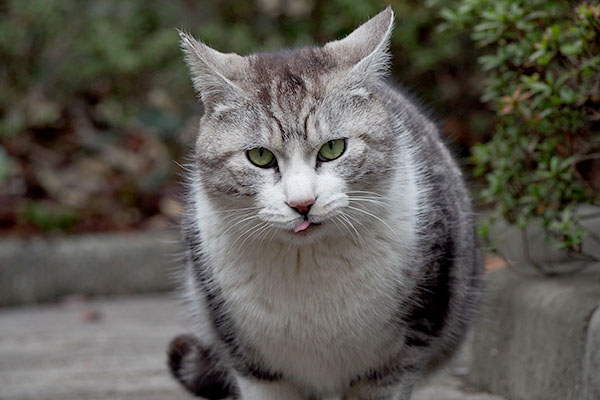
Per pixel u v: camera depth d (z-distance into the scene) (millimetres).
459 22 5730
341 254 4566
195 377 5688
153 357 7219
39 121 11062
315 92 4516
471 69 9711
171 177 10766
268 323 4691
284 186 4422
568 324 5012
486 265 6168
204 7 10547
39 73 11016
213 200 4688
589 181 5918
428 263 4750
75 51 10867
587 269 5887
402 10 9227
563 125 5305
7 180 10406
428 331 4820
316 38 9789
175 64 10453
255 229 4566
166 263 9648
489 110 9758
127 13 10703
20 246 9422
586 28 4828
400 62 9547
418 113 5574
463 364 6508
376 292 4625
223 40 9922
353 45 4770
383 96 5078
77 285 9523
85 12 10734
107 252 9586
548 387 5156
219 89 4621
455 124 9758
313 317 4648
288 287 4621
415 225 4730
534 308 5371
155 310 8938
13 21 10617
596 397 4633
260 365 4922
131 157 11109
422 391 5988
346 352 4762
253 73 4680
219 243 4734
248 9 10234
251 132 4520
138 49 10609
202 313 5219
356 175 4516
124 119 11172
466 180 5832
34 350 7543
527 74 5430
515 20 5270
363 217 4543
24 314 9047
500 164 5738
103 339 7859
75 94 11375
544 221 5410
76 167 10977
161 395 6211
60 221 9898
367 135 4543
